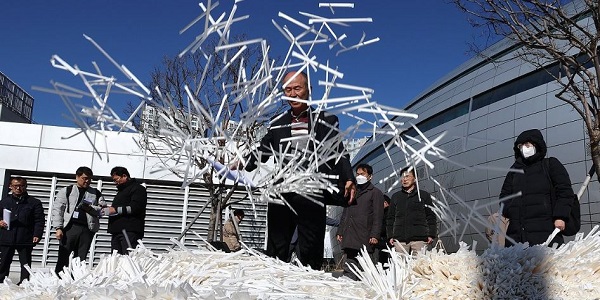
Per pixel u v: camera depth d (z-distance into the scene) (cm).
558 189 409
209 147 180
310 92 189
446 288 213
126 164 1257
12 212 757
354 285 218
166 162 216
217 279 217
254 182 209
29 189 1307
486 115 2092
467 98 2286
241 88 176
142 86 159
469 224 155
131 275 208
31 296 176
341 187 288
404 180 633
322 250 321
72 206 699
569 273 218
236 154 188
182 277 215
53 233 1282
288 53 180
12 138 1309
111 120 152
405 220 629
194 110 178
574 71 768
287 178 205
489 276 212
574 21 722
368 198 639
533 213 413
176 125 174
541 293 212
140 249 245
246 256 260
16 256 1162
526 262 218
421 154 153
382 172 2559
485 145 2002
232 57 187
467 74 2502
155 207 1211
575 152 1702
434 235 617
